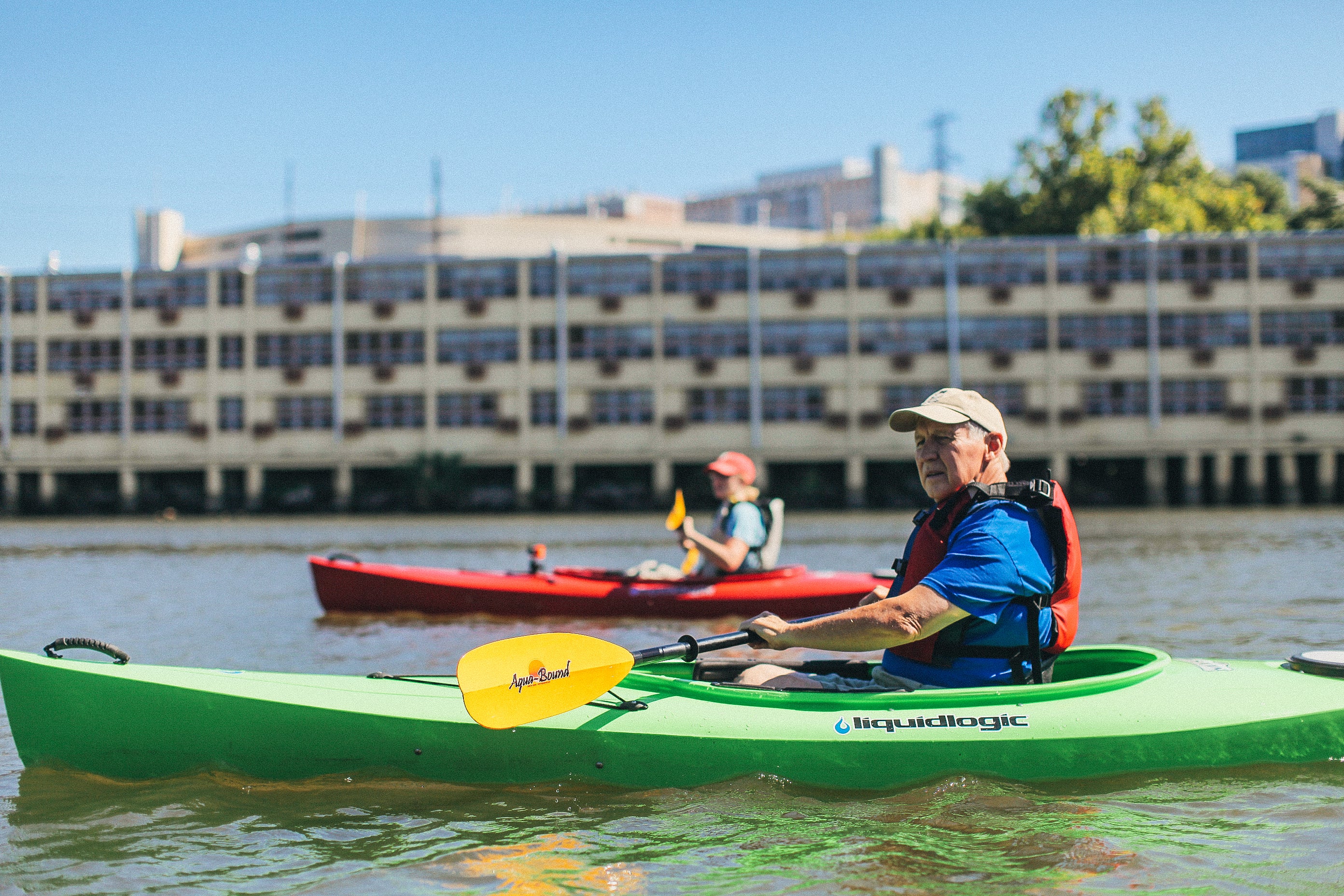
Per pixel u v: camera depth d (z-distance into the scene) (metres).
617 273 42.19
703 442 41.97
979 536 4.57
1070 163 48.62
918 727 4.75
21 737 5.17
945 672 4.85
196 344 43.59
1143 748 4.79
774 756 4.77
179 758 5.06
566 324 42.28
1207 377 40.91
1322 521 29.05
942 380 41.28
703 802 4.71
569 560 19.50
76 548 23.30
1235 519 30.66
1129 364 40.97
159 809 4.74
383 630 10.21
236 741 5.03
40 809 4.74
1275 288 40.78
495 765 4.91
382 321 42.91
